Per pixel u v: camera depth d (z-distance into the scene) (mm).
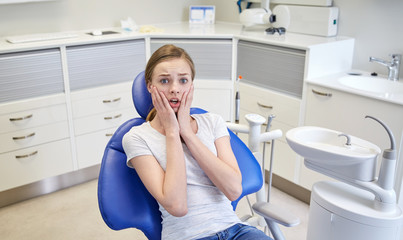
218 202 1304
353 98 2182
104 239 2283
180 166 1228
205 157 1266
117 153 1368
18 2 2672
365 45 2600
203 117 1399
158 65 1278
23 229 2369
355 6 2605
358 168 1569
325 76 2480
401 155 2057
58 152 2658
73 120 2670
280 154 2674
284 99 2564
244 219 1604
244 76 2861
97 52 2676
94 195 2750
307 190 2617
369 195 1664
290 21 2914
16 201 2664
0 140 2422
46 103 2529
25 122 2479
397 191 2121
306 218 2467
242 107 2910
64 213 2535
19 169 2531
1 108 2377
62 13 2982
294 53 2453
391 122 2041
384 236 1525
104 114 2797
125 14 3279
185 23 3574
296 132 1729
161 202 1206
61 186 2834
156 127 1318
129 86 2865
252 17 2973
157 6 3439
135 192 1324
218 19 3650
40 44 2447
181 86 1283
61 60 2539
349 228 1565
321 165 1703
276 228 1386
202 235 1231
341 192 1685
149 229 1318
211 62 2920
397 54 2385
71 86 2621
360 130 2189
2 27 2746
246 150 1538
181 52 1306
